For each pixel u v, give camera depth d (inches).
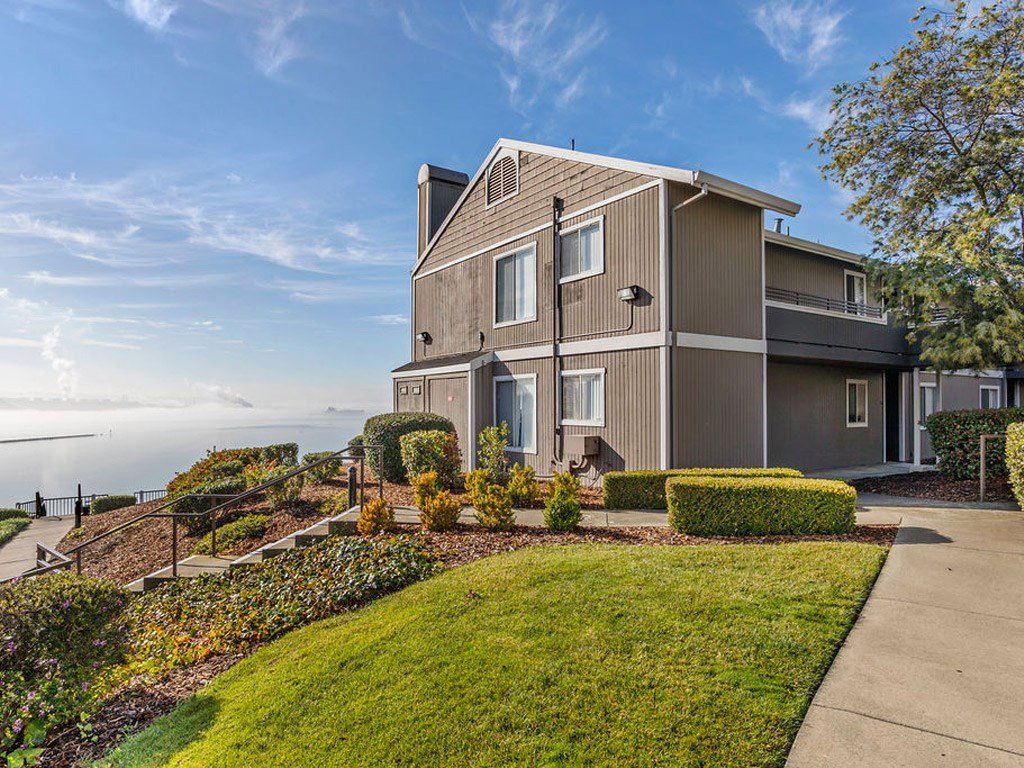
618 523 301.0
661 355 370.3
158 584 294.0
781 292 500.7
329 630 189.5
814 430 531.5
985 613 165.8
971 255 426.0
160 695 167.0
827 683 130.8
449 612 181.8
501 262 526.3
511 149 512.7
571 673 140.3
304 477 444.5
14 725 129.3
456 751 118.2
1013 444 305.4
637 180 391.5
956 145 521.7
